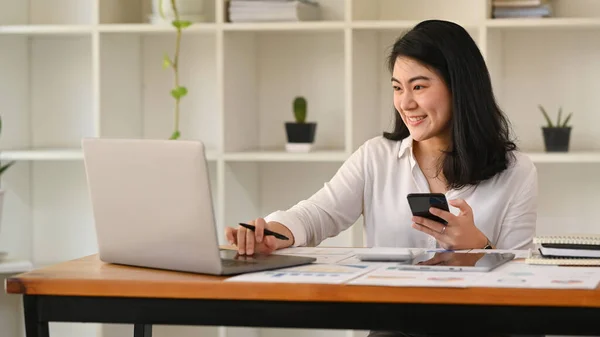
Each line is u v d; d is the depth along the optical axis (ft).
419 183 8.18
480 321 5.13
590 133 11.51
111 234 6.20
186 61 12.29
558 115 11.06
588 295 4.96
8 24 12.03
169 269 5.96
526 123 11.64
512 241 7.86
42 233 12.72
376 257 6.35
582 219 11.64
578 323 5.03
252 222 6.95
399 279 5.39
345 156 10.77
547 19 10.46
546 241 6.46
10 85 12.13
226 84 11.04
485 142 7.79
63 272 5.91
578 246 6.23
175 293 5.43
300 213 7.98
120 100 11.77
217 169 11.61
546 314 5.05
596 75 11.46
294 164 12.25
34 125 12.59
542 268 5.87
